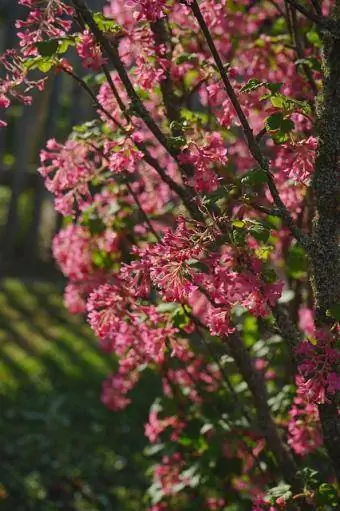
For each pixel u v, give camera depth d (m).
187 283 2.63
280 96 2.75
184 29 3.71
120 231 4.05
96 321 3.14
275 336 4.00
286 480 3.47
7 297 11.04
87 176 3.56
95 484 6.58
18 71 2.95
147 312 3.29
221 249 3.11
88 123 3.58
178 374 4.24
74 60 11.81
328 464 3.84
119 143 3.05
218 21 3.52
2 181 12.74
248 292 2.73
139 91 3.55
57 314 10.58
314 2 2.80
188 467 4.23
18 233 13.62
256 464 3.73
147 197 4.07
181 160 2.93
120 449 7.18
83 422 7.71
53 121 12.21
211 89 3.13
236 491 4.30
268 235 2.72
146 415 7.75
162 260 2.68
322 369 2.69
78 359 9.22
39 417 7.66
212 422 3.93
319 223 2.81
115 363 9.18
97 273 4.06
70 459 6.96
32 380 8.60
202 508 4.44
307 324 3.96
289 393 3.83
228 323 2.80
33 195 13.80
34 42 2.89
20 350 9.37
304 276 3.91
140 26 3.35
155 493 4.37
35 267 12.72
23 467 6.77
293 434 3.56
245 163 4.06
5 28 12.19
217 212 3.33
